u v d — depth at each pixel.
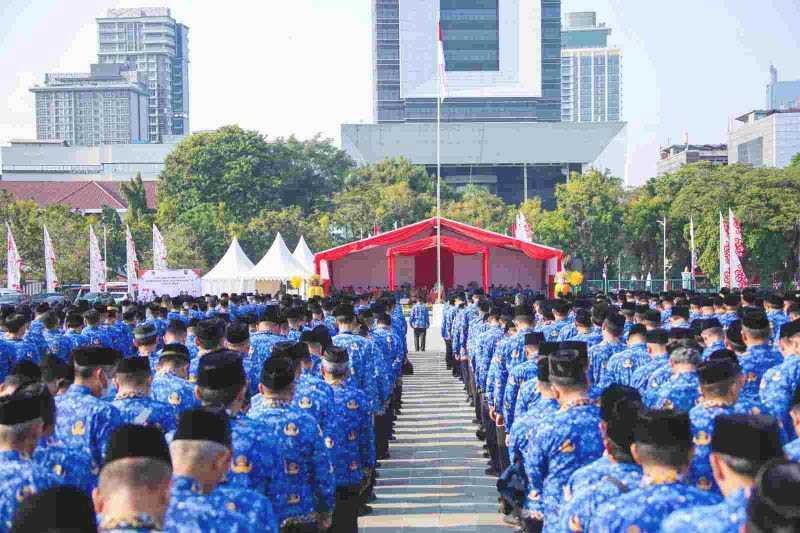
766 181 65.81
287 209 89.25
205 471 4.45
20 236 58.50
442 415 18.02
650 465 4.33
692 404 6.98
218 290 46.69
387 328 15.10
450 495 11.57
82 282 60.69
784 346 8.10
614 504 4.29
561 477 5.99
